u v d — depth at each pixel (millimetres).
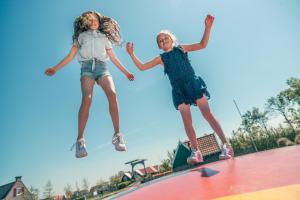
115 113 2434
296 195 869
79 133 2299
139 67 3121
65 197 50281
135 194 1402
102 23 2883
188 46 3018
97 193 40125
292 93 37219
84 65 2641
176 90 2891
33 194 39625
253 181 1097
